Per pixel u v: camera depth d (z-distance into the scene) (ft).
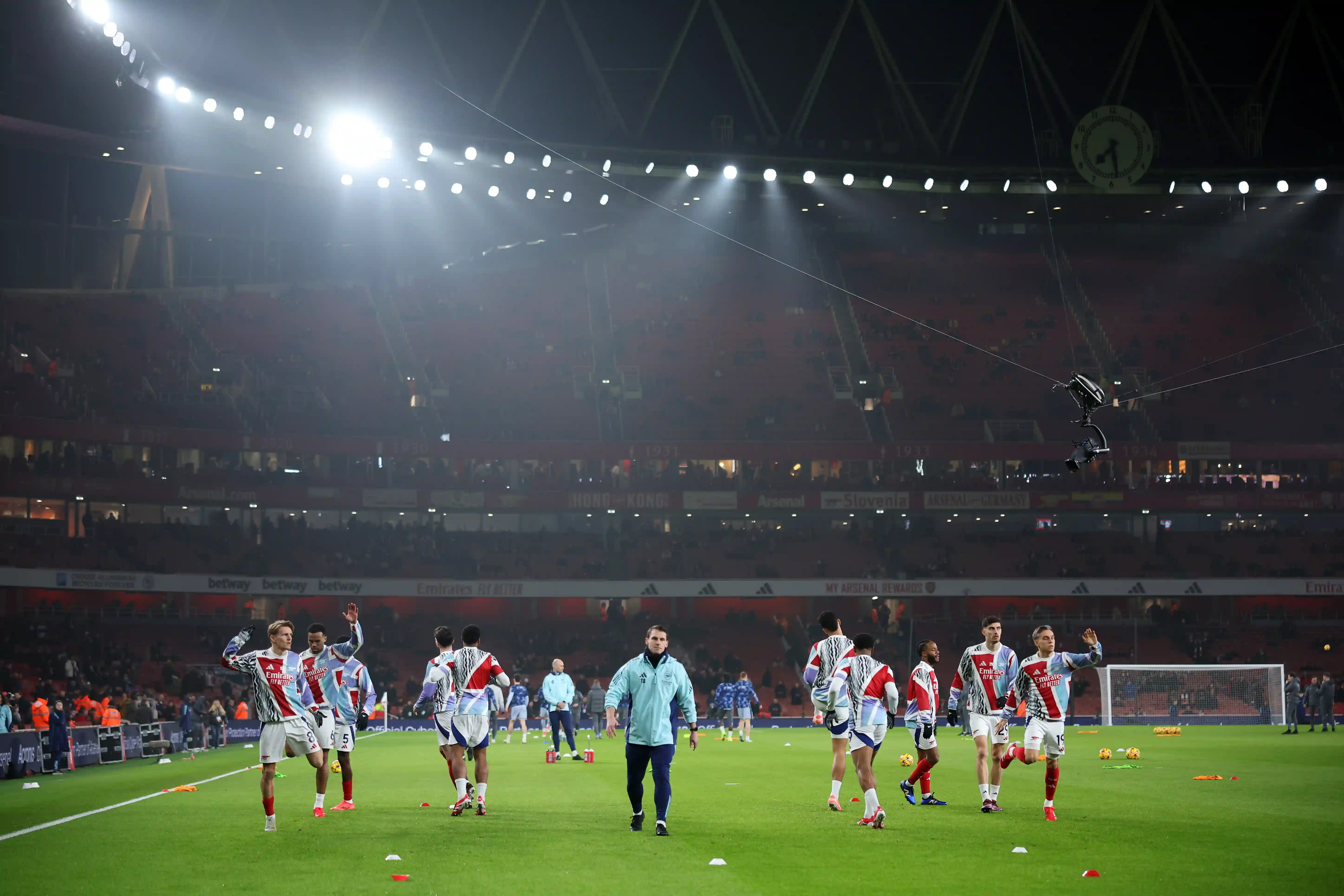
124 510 191.31
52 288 221.66
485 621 202.90
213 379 206.90
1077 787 60.59
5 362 190.60
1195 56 186.09
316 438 198.18
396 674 171.63
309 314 234.58
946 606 207.92
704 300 248.73
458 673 47.32
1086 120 175.94
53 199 224.12
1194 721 163.63
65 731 85.61
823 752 96.32
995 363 232.32
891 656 191.83
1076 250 255.70
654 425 217.15
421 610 201.98
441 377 224.94
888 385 226.99
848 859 35.47
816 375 230.27
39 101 170.91
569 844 38.73
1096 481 211.20
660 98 182.29
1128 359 229.86
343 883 31.40
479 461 207.72
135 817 48.01
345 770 49.32
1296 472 215.92
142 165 224.94
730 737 119.65
